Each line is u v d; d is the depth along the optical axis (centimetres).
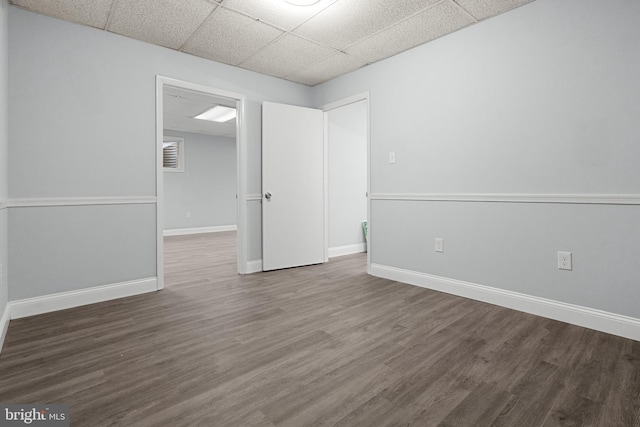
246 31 267
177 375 151
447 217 276
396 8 235
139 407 129
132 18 245
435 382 145
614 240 193
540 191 222
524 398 134
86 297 253
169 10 236
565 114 210
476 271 259
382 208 329
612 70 191
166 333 198
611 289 194
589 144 201
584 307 204
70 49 247
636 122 184
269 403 131
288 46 295
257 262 362
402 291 283
